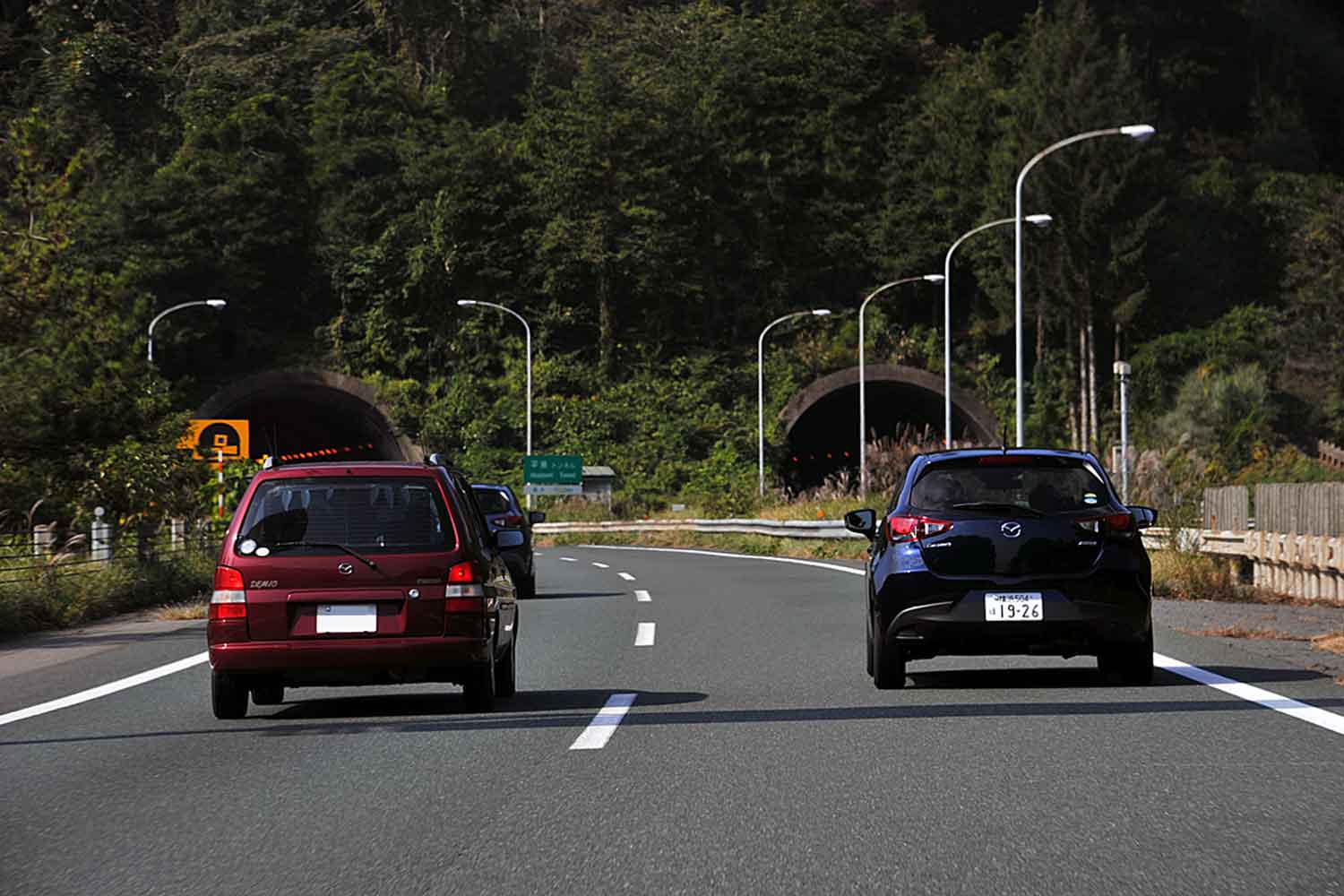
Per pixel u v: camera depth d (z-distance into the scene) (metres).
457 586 12.82
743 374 99.25
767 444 91.38
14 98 102.75
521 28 129.25
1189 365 96.56
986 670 15.91
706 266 107.06
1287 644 17.69
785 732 11.73
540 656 17.91
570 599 27.91
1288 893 6.75
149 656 19.06
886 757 10.52
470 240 103.06
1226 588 25.77
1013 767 10.02
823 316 104.62
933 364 100.56
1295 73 126.50
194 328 95.12
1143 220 96.88
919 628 13.88
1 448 30.66
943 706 13.02
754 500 69.00
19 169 31.94
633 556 49.56
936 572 13.87
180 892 7.09
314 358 98.19
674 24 130.38
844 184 111.38
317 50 121.56
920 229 107.56
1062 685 14.41
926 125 112.00
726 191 109.19
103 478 33.53
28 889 7.20
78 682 16.30
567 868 7.46
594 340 103.44
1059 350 100.75
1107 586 13.73
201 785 9.91
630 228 104.56
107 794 9.67
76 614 25.67
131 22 123.69
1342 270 86.75
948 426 61.59
